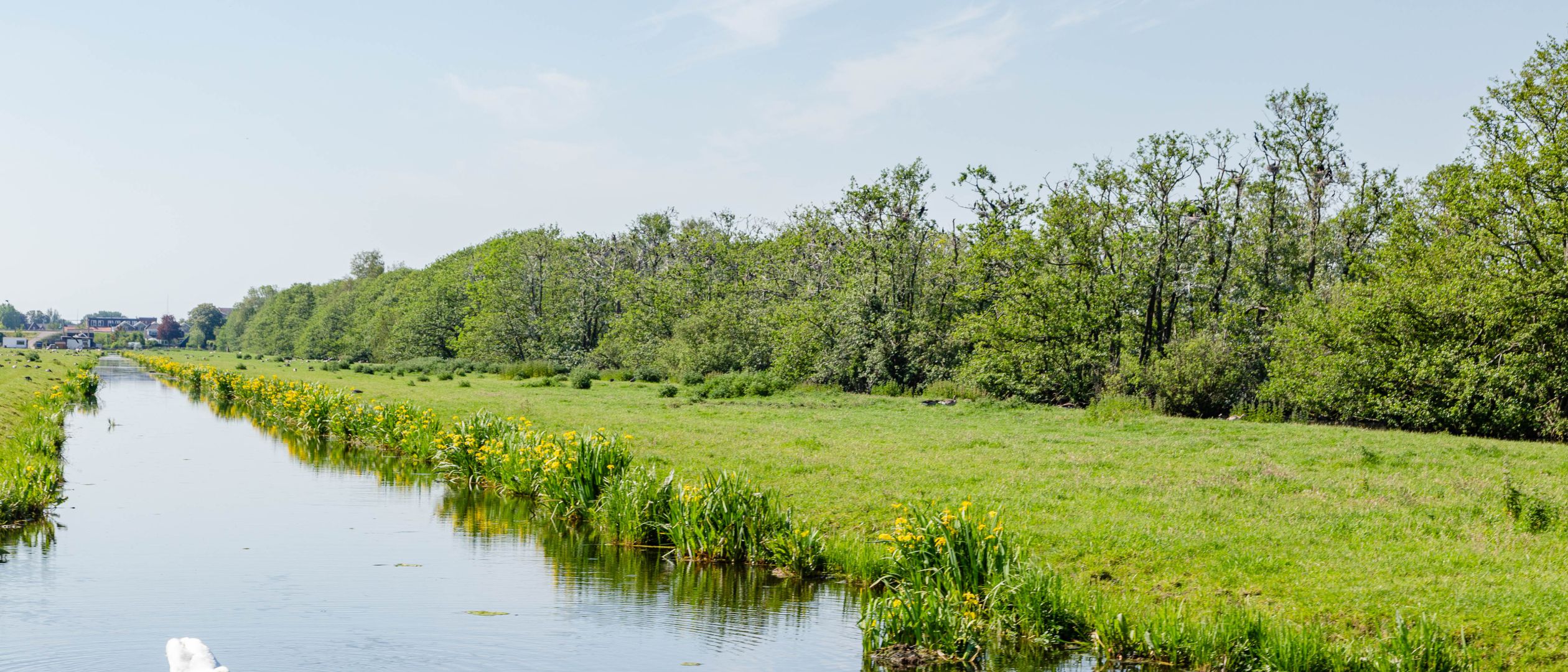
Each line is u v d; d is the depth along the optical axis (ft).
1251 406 109.09
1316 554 38.47
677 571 41.70
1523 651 28.30
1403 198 140.05
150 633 31.96
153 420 114.83
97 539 47.11
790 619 34.71
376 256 552.00
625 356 219.20
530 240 267.18
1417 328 97.91
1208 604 33.30
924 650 30.94
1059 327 133.08
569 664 29.60
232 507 56.24
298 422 101.14
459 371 224.94
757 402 129.18
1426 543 40.24
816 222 193.88
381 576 40.22
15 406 105.60
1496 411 89.81
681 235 258.57
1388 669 26.78
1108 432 86.48
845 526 46.09
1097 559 38.63
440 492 62.64
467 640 31.76
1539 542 40.34
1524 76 102.42
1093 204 136.05
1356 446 73.31
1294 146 142.41
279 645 30.91
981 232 150.30
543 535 48.91
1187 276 136.67
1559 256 94.79
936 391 141.59
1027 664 30.12
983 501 49.49
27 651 29.89
